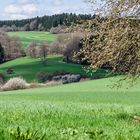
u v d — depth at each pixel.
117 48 18.28
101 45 18.88
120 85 19.94
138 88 67.38
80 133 8.29
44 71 127.31
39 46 151.75
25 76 123.69
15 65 145.00
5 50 163.12
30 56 156.75
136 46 18.48
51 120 13.23
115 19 18.66
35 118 13.89
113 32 18.22
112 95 55.78
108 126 12.55
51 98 50.91
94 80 92.06
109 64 19.25
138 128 11.89
